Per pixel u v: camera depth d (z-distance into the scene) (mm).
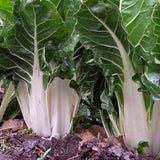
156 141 1333
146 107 1295
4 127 1737
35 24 1335
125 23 1218
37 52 1432
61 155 1329
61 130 1540
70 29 1366
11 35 1387
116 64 1262
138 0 1188
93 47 1244
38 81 1488
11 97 1931
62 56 1396
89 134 1633
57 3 1425
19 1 1303
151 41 1170
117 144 1310
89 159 1276
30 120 1607
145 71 1230
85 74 1460
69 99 1544
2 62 1507
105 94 1362
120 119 1372
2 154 1362
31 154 1349
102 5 1107
